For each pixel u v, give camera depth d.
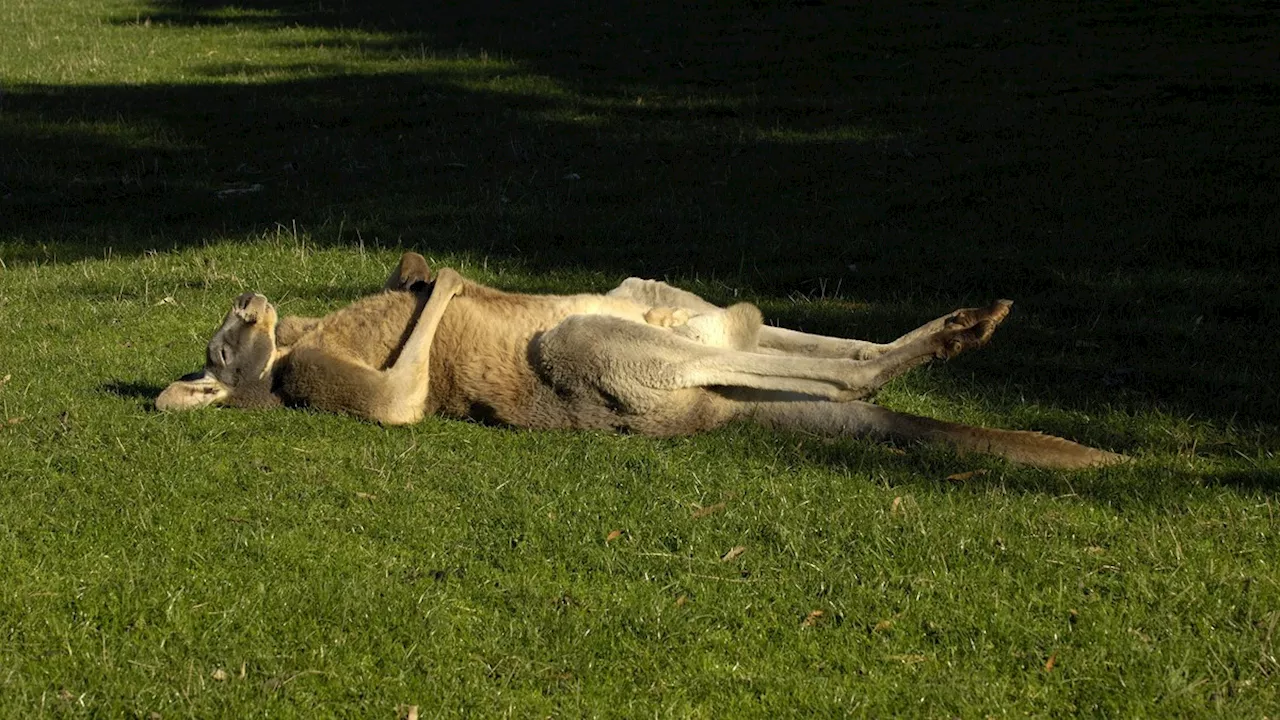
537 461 7.05
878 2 24.81
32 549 6.15
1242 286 9.84
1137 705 4.91
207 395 7.75
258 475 6.93
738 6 24.88
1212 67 18.56
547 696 5.12
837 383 6.92
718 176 14.12
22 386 8.33
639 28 23.39
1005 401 7.83
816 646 5.38
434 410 7.64
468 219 12.78
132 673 5.20
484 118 17.38
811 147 15.12
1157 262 10.55
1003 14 23.28
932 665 5.23
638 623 5.53
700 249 11.47
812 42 21.53
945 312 9.62
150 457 7.12
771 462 7.02
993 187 13.02
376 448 7.21
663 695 5.10
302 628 5.51
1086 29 21.78
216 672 5.21
